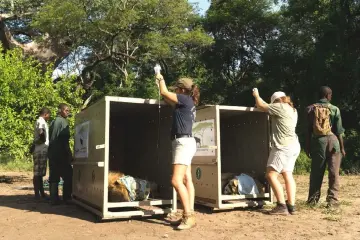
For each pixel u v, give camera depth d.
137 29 32.59
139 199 6.16
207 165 6.78
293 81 29.84
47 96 11.70
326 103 6.94
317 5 26.77
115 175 6.27
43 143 8.00
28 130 11.04
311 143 6.98
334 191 6.68
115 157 8.60
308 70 27.91
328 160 6.77
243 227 5.38
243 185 6.86
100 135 5.96
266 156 7.11
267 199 7.06
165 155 6.61
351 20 24.17
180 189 5.24
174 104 5.36
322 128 6.71
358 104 24.08
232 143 8.03
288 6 29.06
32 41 36.06
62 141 7.32
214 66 36.41
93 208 6.23
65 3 27.19
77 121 7.61
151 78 36.09
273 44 29.91
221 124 8.41
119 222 5.68
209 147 6.61
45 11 28.42
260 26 35.91
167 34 32.91
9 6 32.66
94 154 6.23
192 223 5.29
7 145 10.80
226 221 5.79
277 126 6.26
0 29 32.50
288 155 6.20
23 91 11.26
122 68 36.44
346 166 17.11
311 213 6.32
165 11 30.95
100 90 38.03
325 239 4.74
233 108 6.74
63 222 5.69
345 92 23.95
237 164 7.87
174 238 4.79
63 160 7.35
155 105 6.20
